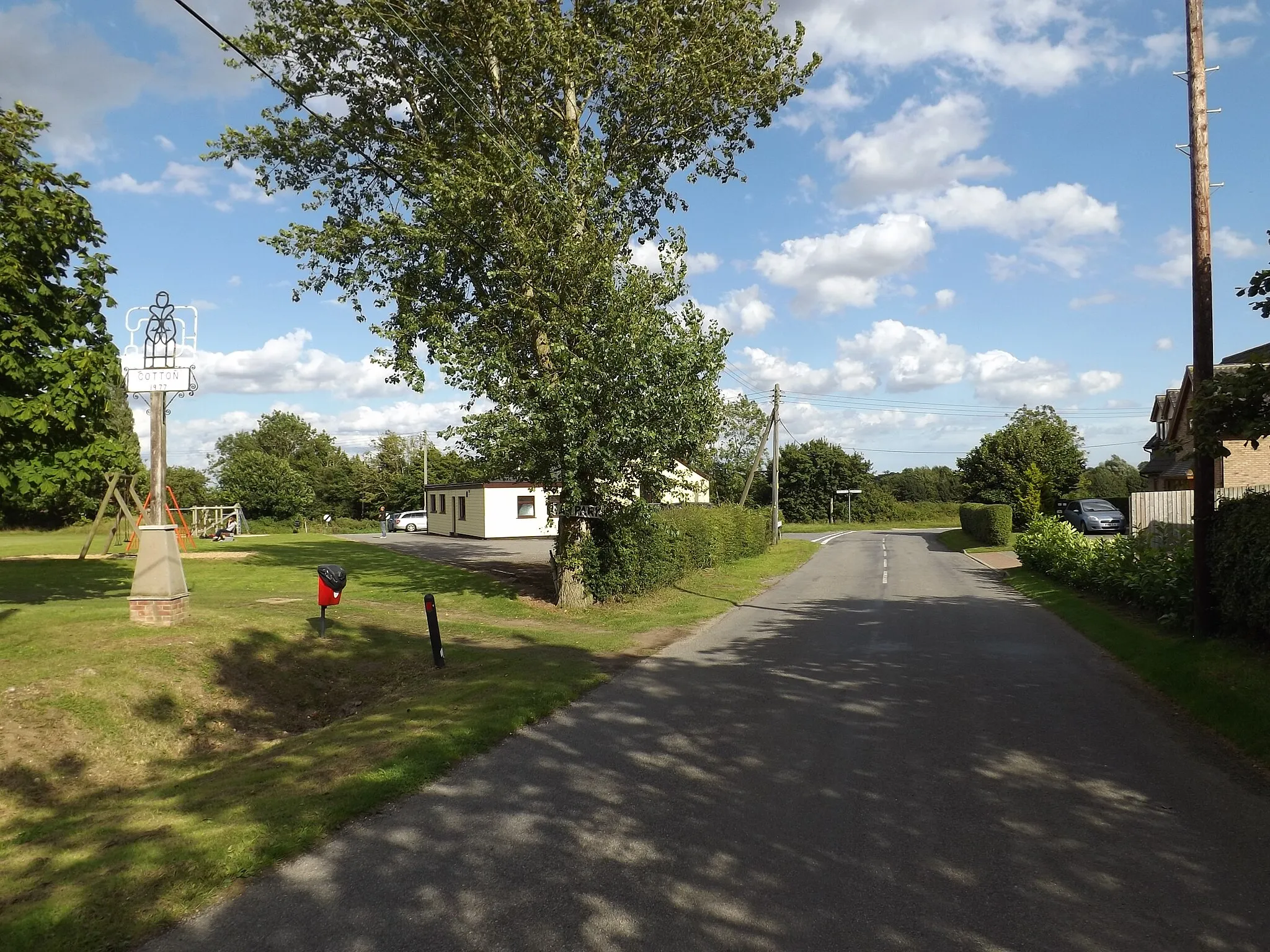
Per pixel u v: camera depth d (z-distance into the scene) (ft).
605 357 48.70
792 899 13.79
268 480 217.56
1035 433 176.65
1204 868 15.01
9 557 85.40
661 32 55.77
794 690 30.48
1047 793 19.15
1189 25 37.40
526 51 52.34
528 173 49.96
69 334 42.34
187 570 76.74
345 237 57.82
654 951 12.10
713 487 125.29
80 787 25.17
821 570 88.22
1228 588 33.76
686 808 18.19
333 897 13.84
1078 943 12.30
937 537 160.86
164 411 37.24
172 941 12.37
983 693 29.76
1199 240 36.76
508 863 15.23
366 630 42.42
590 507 53.06
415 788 19.67
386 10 52.90
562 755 22.48
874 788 19.52
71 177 44.01
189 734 29.55
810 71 60.64
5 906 13.56
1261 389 30.37
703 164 62.90
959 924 12.91
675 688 31.30
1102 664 35.04
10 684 28.30
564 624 50.11
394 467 272.92
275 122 58.95
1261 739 22.57
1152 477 136.36
